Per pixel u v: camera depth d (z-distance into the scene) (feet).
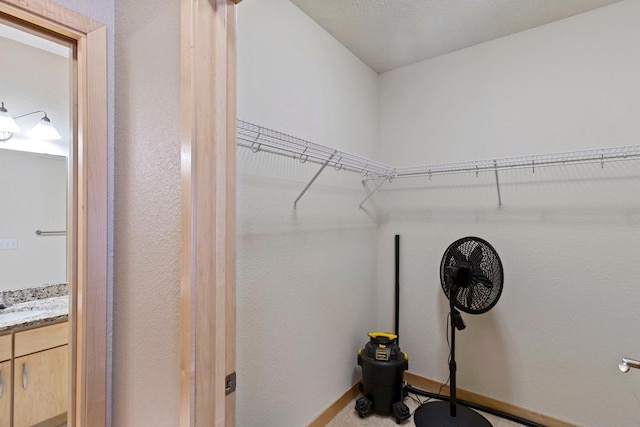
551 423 6.35
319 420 6.32
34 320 6.35
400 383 6.80
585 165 6.15
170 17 2.71
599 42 6.04
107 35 3.58
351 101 7.50
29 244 7.69
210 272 2.47
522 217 6.72
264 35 5.23
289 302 5.69
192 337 2.36
